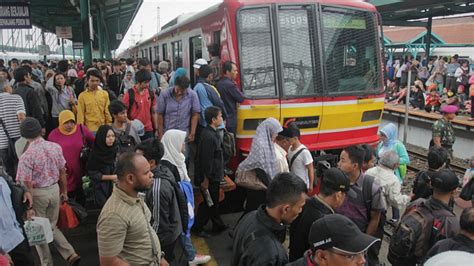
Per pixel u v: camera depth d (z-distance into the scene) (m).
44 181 4.15
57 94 7.21
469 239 2.73
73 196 5.05
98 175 4.59
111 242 2.71
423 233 3.18
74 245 5.08
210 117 4.94
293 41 6.09
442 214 3.20
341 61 6.38
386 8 15.10
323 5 6.18
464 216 2.73
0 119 5.31
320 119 6.25
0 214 3.45
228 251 4.96
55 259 4.78
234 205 6.24
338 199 3.07
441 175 3.20
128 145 5.00
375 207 3.58
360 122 6.61
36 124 4.17
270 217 2.49
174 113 5.67
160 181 3.47
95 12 22.33
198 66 6.71
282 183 2.44
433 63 18.11
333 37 6.29
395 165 4.41
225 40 6.05
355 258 2.02
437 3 13.66
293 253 3.19
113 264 2.71
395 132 5.77
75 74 9.42
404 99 16.25
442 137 7.30
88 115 5.77
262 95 5.96
